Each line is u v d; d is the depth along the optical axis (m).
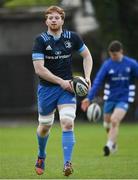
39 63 22.39
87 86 22.45
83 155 33.28
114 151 33.56
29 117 78.75
